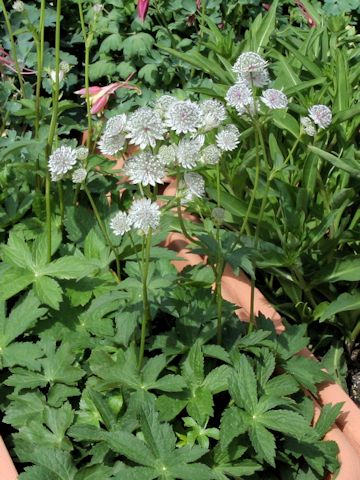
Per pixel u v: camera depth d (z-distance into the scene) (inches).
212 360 37.4
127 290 37.9
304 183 44.6
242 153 47.6
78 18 63.2
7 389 37.4
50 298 37.2
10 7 60.7
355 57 53.9
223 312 37.7
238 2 63.6
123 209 45.6
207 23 59.5
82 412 36.0
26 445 34.5
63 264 38.5
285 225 42.8
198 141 32.3
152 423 32.3
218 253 34.6
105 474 32.6
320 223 42.7
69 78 59.1
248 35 54.5
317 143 43.8
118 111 57.6
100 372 35.2
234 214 44.1
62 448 34.2
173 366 36.6
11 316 37.2
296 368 37.4
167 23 62.8
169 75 59.3
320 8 66.4
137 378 34.8
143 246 33.9
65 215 42.9
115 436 32.2
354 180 45.1
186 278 38.9
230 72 49.6
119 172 44.3
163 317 39.8
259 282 48.1
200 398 34.4
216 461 33.5
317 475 35.0
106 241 41.3
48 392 35.9
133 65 59.8
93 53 63.8
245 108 34.5
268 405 33.5
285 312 46.2
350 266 43.5
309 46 51.6
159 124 31.0
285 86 48.3
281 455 34.7
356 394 44.3
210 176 46.2
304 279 45.0
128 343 37.2
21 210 43.4
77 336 38.3
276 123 45.1
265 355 36.2
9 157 45.5
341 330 45.6
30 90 55.8
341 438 35.5
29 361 36.4
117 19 60.2
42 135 43.8
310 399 37.3
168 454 31.9
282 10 68.9
